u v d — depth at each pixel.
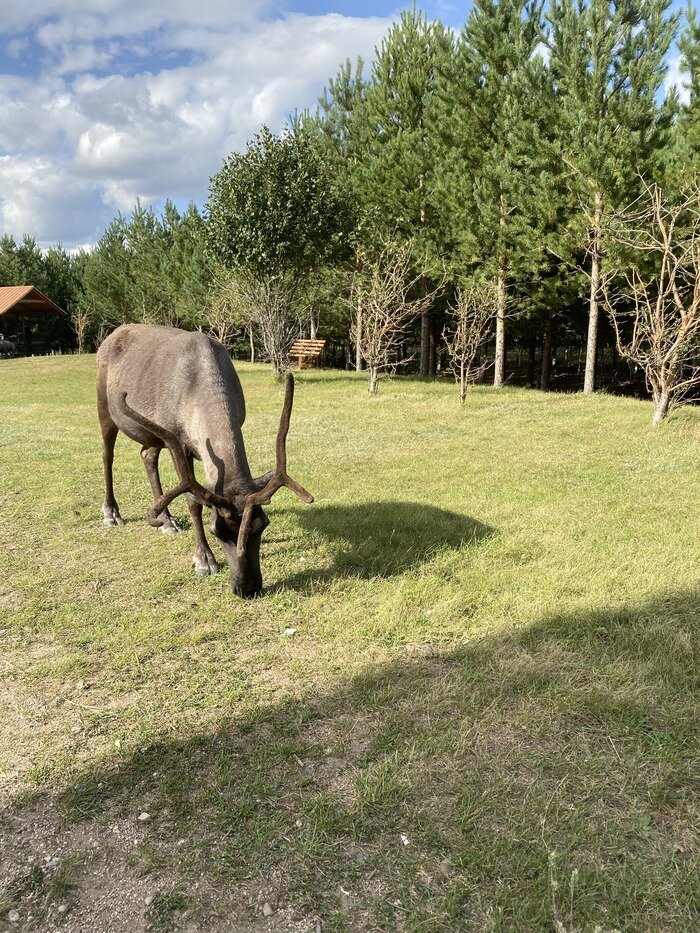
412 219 20.70
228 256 18.58
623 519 5.99
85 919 2.21
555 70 16.12
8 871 2.41
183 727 3.19
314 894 2.27
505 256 17.56
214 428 4.54
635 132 14.25
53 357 29.91
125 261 38.19
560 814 2.55
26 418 13.59
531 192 16.86
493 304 17.03
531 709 3.19
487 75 17.62
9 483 7.78
